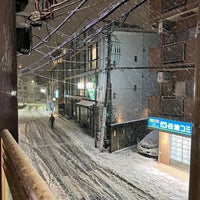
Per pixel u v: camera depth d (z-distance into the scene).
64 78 34.34
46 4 4.81
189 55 10.11
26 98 61.16
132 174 10.77
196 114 2.30
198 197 2.25
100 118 15.87
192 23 10.70
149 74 19.55
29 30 3.04
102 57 17.12
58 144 16.38
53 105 40.53
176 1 10.36
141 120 17.42
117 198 8.31
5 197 1.40
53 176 10.28
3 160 1.53
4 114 2.02
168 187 9.38
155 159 13.23
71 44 27.05
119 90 18.09
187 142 11.07
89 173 10.80
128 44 18.16
